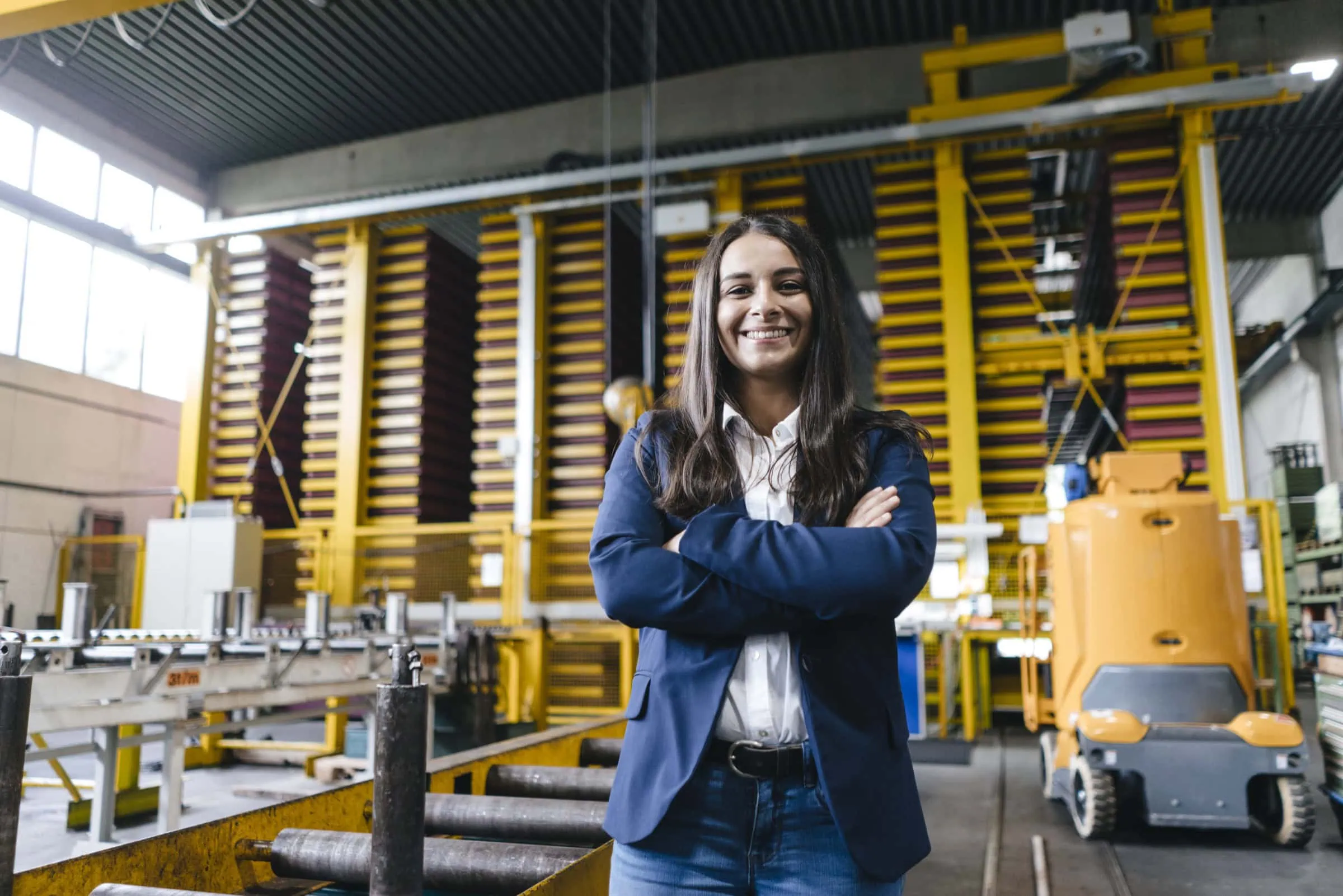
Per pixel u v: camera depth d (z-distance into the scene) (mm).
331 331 9516
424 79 10477
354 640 5766
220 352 9883
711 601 1160
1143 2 9234
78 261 14562
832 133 10422
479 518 8938
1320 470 15984
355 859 2152
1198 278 7863
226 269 10125
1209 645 4750
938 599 7742
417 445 9297
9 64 8719
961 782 6184
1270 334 18844
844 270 10539
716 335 1367
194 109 11344
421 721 1328
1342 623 5051
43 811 5762
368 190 10953
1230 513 7406
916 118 8430
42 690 3598
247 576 7734
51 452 14117
